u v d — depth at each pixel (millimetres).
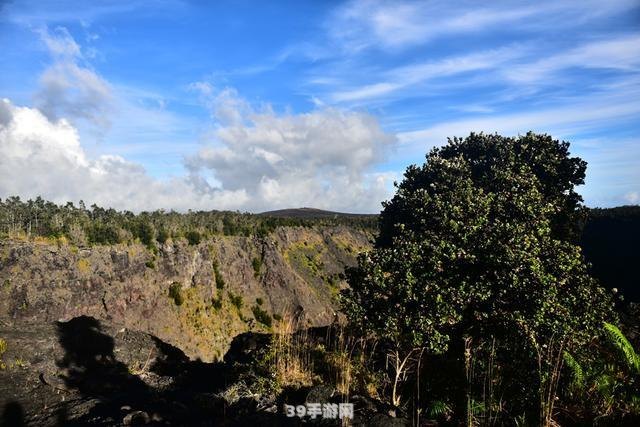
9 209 87375
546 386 6738
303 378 8633
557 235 13062
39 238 84250
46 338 11805
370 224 151125
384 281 8195
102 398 8641
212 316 97375
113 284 87750
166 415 7379
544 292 7285
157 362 11820
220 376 10320
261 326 101500
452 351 8828
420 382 8289
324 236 133000
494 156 13703
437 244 8516
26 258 79250
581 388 6762
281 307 106750
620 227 46969
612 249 43000
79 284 83000
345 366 9070
